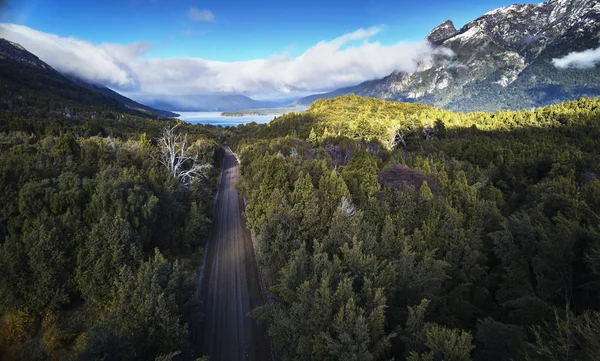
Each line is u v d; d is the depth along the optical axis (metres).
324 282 18.98
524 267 23.38
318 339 17.58
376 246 26.44
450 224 29.42
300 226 33.00
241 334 26.67
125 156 50.00
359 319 16.81
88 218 29.14
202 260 39.47
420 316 18.08
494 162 58.25
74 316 25.91
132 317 20.88
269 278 31.44
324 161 48.59
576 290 21.45
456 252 27.11
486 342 18.44
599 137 68.94
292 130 108.94
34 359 22.88
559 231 22.53
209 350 24.97
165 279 23.58
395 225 31.17
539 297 21.41
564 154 46.62
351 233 27.67
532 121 94.88
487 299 25.66
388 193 37.22
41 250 25.02
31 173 32.81
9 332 24.02
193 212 42.62
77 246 27.14
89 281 25.94
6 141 46.06
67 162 39.56
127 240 27.48
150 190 37.94
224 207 62.47
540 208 29.86
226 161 120.12
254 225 40.56
